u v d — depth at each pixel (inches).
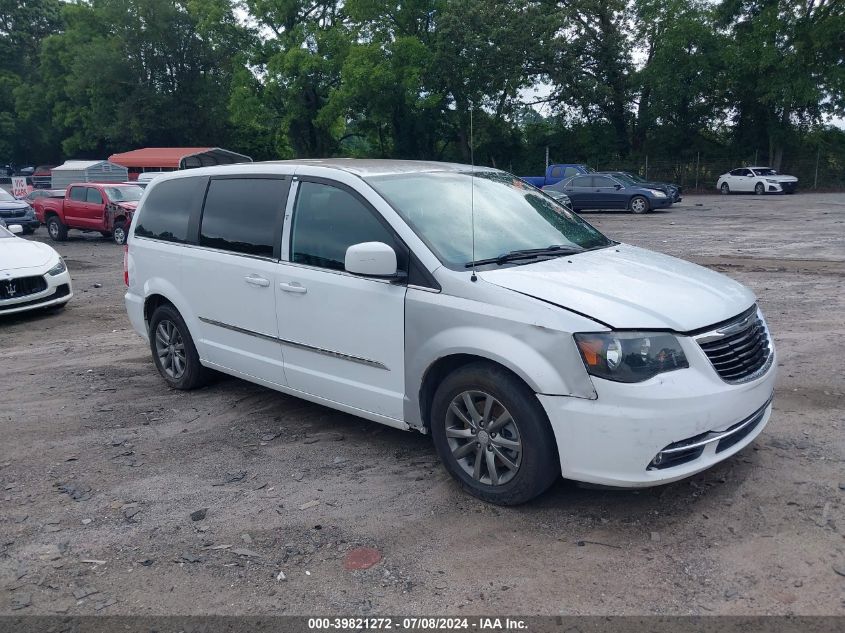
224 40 1684.3
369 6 1539.1
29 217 898.7
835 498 154.3
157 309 248.7
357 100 1568.7
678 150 1679.4
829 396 214.7
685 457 143.0
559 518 152.5
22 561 145.6
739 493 158.1
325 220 188.4
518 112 1705.2
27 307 386.9
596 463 141.6
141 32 1908.2
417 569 136.9
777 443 182.2
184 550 147.3
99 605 130.4
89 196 841.5
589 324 140.7
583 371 140.2
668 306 147.7
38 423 223.6
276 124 1670.8
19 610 129.8
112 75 1905.8
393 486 171.0
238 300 211.2
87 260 676.1
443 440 165.2
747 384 148.9
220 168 227.9
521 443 150.1
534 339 145.1
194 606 129.0
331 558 141.9
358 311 176.9
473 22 1508.4
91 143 2062.0
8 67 2396.7
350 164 201.3
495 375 151.6
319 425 213.0
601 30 1627.7
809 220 805.2
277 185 204.1
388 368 173.2
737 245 583.5
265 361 206.8
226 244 216.1
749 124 1614.2
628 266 171.2
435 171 198.7
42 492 175.8
